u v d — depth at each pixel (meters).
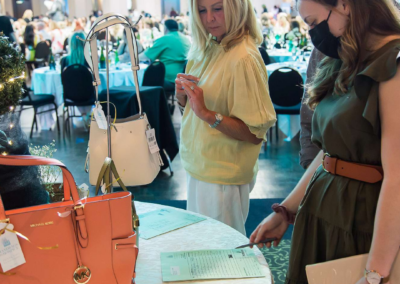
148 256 1.22
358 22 1.00
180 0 18.17
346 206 1.10
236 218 1.87
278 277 2.38
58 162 0.89
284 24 9.20
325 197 1.16
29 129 5.72
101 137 1.55
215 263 1.17
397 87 0.93
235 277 1.10
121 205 0.94
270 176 3.96
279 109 4.67
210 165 1.80
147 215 1.51
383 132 0.96
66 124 5.70
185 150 1.91
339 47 1.09
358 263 1.04
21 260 0.88
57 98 5.77
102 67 5.74
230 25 1.68
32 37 9.59
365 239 1.08
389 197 0.93
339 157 1.12
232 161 1.79
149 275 1.12
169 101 7.34
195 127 1.83
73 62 5.68
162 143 3.99
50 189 1.43
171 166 4.13
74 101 5.32
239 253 1.23
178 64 6.55
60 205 0.92
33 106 5.31
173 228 1.39
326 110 1.14
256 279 1.10
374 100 0.97
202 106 1.67
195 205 1.94
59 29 9.91
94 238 0.93
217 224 1.43
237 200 1.84
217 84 1.73
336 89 1.09
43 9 18.41
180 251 1.24
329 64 1.19
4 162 0.85
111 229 0.94
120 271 0.96
